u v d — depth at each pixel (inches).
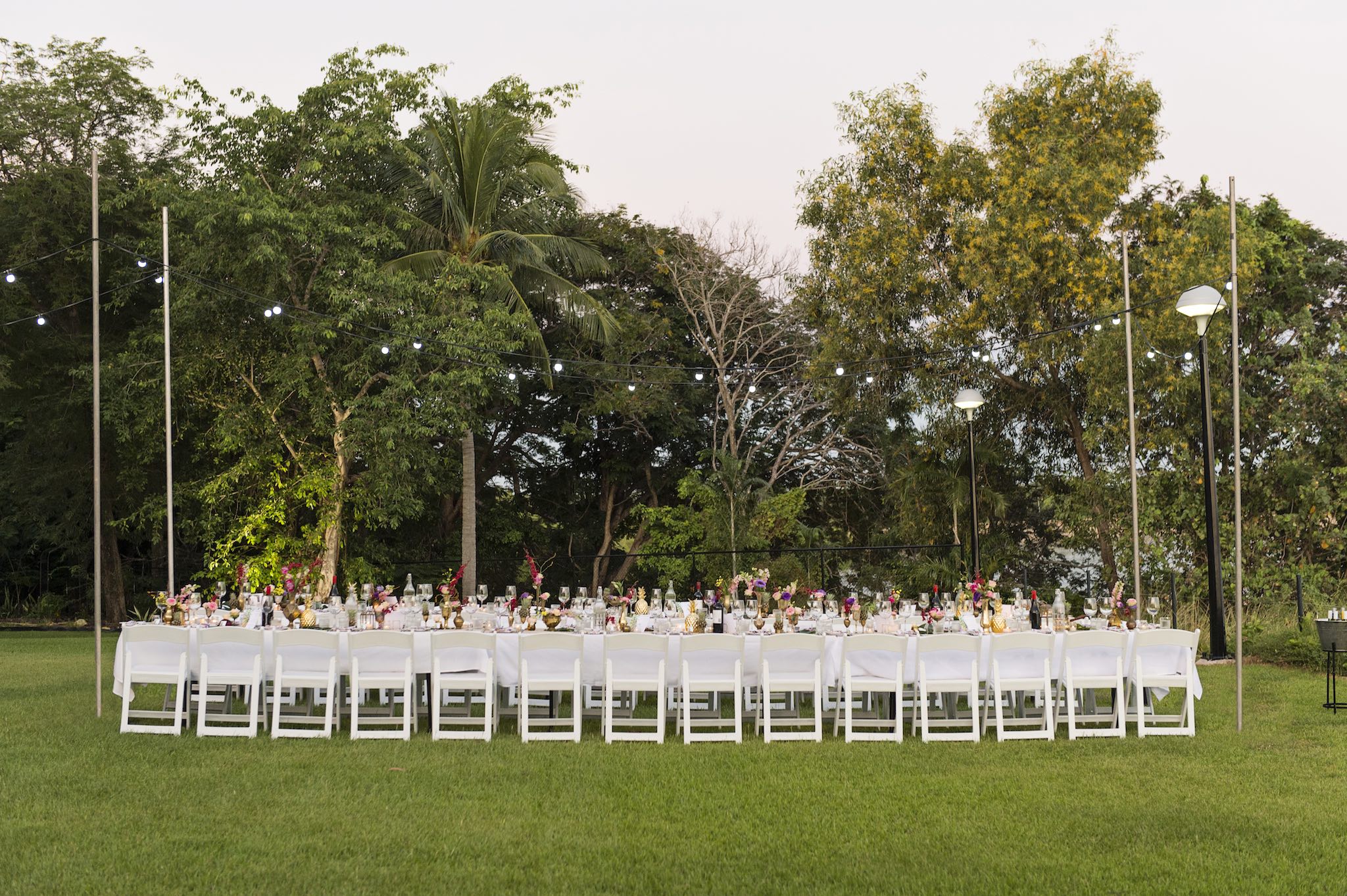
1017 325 754.8
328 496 721.0
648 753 306.2
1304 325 738.8
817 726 325.7
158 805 246.4
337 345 724.7
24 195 797.9
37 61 857.5
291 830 227.5
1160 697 357.7
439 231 773.9
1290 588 686.5
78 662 566.9
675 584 869.2
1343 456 713.0
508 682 337.4
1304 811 238.8
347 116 732.7
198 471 833.5
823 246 821.2
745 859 209.8
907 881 195.8
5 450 932.0
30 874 197.5
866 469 957.8
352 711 324.5
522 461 1056.8
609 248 985.5
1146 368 684.1
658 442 1016.2
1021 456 824.3
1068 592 799.1
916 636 339.0
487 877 198.5
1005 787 265.0
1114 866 203.3
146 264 723.4
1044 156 727.7
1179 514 714.2
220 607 413.7
